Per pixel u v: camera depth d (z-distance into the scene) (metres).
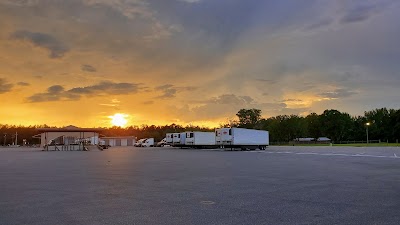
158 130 142.88
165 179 12.10
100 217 6.28
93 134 67.50
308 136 122.75
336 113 115.81
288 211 6.70
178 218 6.16
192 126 131.12
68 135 65.38
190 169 16.20
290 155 30.75
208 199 8.06
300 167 17.20
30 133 135.50
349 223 5.75
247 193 8.95
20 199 8.20
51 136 64.62
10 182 11.44
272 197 8.31
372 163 19.88
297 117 114.31
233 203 7.55
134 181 11.54
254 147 49.41
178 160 23.73
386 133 105.69
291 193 8.92
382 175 13.20
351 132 115.62
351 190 9.39
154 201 7.83
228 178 12.38
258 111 118.00
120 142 117.19
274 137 111.94
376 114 112.12
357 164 19.11
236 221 5.91
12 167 18.14
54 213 6.64
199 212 6.64
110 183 11.04
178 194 8.81
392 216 6.25
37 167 18.03
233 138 45.84
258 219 6.05
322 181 11.40
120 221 5.96
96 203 7.63
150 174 13.90
